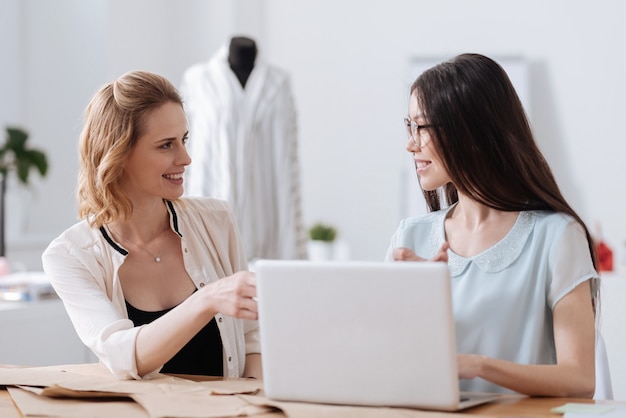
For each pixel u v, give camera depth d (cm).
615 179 542
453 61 190
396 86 595
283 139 430
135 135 213
